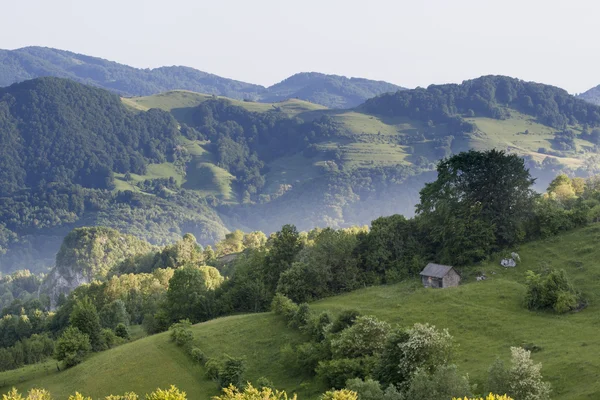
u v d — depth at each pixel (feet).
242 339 347.77
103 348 390.83
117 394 301.63
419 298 354.13
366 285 427.33
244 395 206.39
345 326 309.22
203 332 366.22
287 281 427.33
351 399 188.75
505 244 416.67
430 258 432.25
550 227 420.77
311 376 290.56
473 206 421.18
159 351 346.54
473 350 273.95
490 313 313.53
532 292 318.24
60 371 359.87
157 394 197.88
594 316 289.74
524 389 199.11
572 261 370.12
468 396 200.13
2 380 360.89
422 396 202.08
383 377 242.58
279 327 356.18
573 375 223.71
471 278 379.14
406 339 246.27
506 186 422.82
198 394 290.97
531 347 262.47
